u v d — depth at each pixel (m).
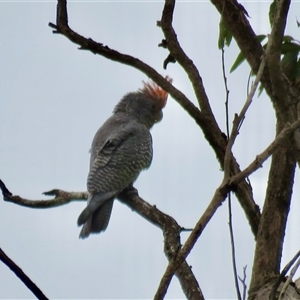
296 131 7.46
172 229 10.02
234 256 6.34
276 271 8.05
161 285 5.85
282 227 8.24
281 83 7.23
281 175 8.31
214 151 9.09
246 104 6.44
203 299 8.21
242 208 8.84
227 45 9.88
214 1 8.35
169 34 9.32
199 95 9.12
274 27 6.98
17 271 4.83
